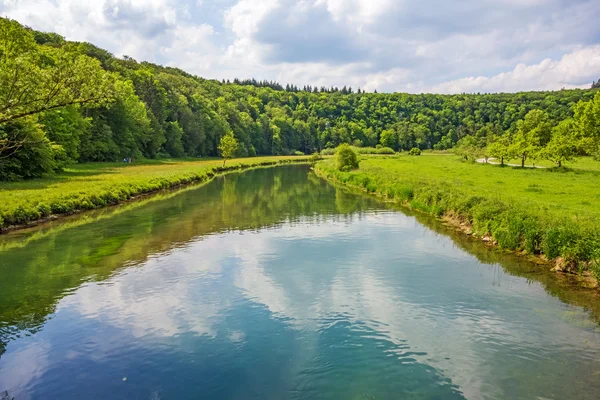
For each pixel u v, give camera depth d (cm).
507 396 752
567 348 918
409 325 1047
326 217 2589
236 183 4947
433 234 2062
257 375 834
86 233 2083
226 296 1251
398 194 3225
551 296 1218
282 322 1072
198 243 1902
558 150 5188
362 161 7744
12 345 952
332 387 789
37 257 1639
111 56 9938
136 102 7994
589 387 771
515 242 1703
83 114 6575
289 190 4156
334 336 992
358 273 1460
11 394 770
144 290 1296
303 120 17812
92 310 1142
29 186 3141
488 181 3719
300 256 1681
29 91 1672
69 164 5594
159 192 3959
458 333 1001
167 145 9500
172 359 897
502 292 1256
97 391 782
